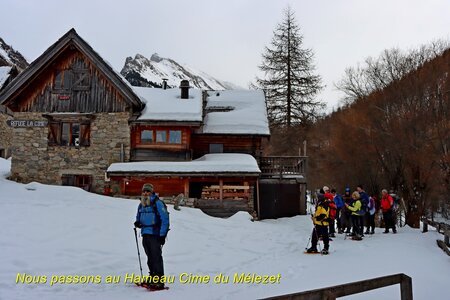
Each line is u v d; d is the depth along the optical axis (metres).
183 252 10.72
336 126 37.03
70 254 9.18
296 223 20.48
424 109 26.97
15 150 22.62
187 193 20.69
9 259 8.26
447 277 8.45
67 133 23.02
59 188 17.31
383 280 5.21
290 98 38.66
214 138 24.55
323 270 9.08
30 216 11.80
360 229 14.91
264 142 41.00
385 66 32.56
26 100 22.86
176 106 23.22
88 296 6.71
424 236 14.93
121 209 14.73
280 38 39.81
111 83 22.44
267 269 9.47
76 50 22.88
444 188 26.67
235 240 13.40
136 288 7.39
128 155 22.16
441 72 26.80
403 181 28.09
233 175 19.97
